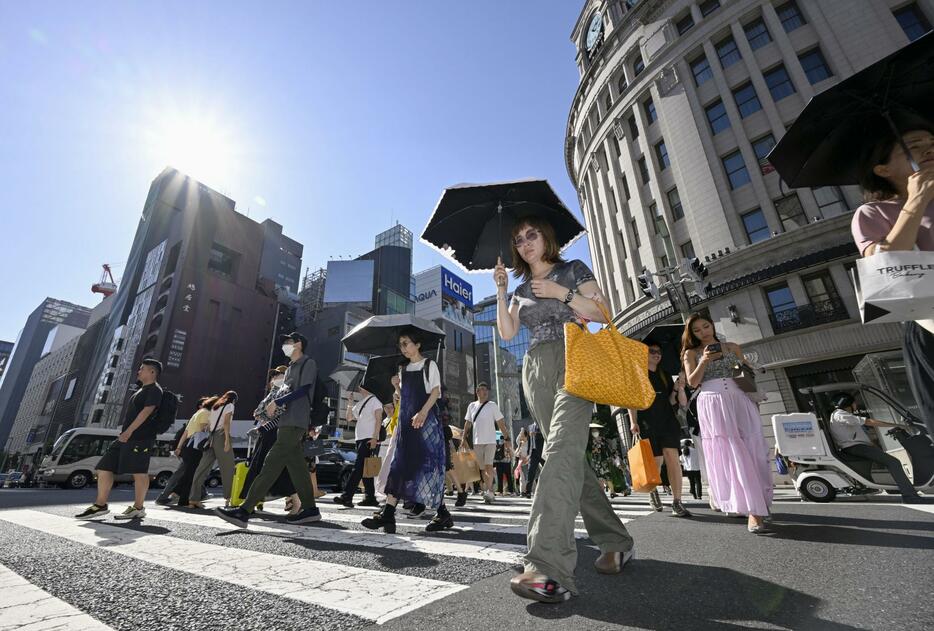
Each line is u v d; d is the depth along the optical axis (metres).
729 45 19.41
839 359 13.70
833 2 17.03
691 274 12.48
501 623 1.33
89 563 2.27
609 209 24.12
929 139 1.44
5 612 1.49
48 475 18.03
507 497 9.27
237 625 1.36
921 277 1.03
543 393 1.98
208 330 64.12
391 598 1.62
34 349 150.12
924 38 1.56
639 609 1.43
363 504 6.14
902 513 3.46
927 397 1.15
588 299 1.93
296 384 3.96
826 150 1.93
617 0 25.22
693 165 19.00
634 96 22.44
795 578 1.73
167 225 81.38
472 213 3.13
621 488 9.02
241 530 3.54
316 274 81.88
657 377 4.48
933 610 1.31
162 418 4.67
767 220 16.66
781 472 5.68
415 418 3.59
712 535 2.83
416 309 88.19
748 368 3.31
